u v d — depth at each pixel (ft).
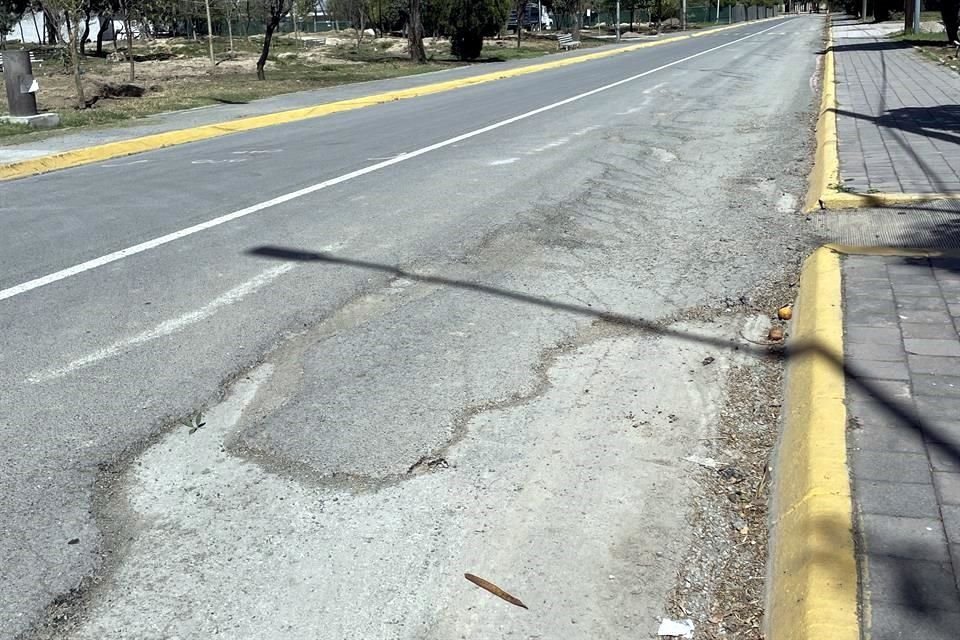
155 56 128.47
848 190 27.40
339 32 194.08
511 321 18.10
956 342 15.14
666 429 13.75
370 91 71.77
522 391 14.92
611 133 42.86
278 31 197.88
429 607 9.75
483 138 42.34
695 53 114.62
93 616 9.66
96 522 11.30
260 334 17.33
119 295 19.74
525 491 11.97
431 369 15.74
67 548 10.78
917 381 13.66
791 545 10.11
